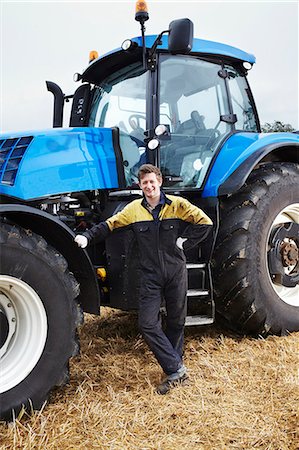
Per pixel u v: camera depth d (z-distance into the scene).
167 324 3.19
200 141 3.93
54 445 2.40
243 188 3.88
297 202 4.03
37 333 2.80
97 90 4.37
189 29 3.21
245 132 4.15
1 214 2.75
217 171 3.81
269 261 3.92
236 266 3.66
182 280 3.09
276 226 4.04
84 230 3.72
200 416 2.61
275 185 3.88
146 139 3.56
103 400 2.85
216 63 4.13
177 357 3.00
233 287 3.68
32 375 2.74
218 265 3.72
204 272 3.62
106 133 3.73
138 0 3.46
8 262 2.68
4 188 3.33
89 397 2.87
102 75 4.27
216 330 4.04
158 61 3.71
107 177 3.61
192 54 3.97
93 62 4.08
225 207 3.84
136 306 3.40
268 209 3.81
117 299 3.46
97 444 2.39
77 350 2.96
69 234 2.91
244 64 4.31
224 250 3.70
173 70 3.86
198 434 2.45
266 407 2.67
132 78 3.95
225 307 3.76
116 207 3.59
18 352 2.78
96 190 3.75
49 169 3.39
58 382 2.84
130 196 3.58
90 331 4.20
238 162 3.73
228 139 4.00
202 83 4.02
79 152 3.53
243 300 3.70
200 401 2.78
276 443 2.34
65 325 2.87
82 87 4.46
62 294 2.87
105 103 4.21
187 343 3.74
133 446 2.37
